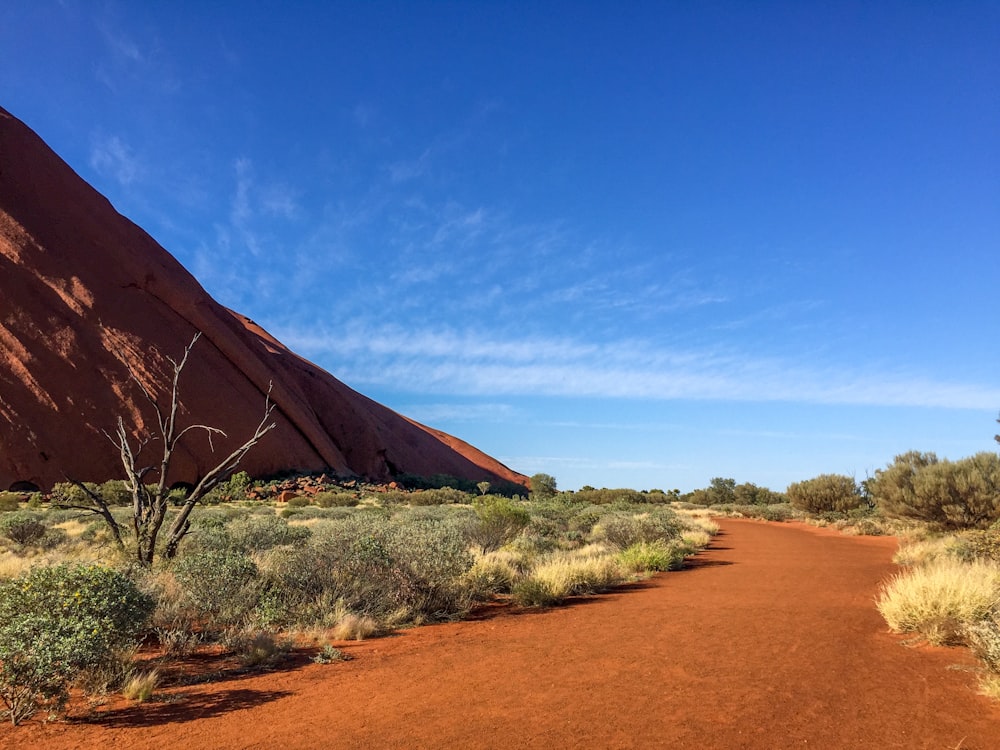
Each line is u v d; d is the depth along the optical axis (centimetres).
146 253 8038
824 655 728
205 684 665
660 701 562
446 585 1105
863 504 4472
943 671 655
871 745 460
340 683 654
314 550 1079
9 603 613
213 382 7138
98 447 5875
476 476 11888
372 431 9450
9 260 6475
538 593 1163
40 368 5959
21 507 4291
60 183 7538
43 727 535
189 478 6253
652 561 1617
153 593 915
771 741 468
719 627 895
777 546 2362
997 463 2672
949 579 864
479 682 640
